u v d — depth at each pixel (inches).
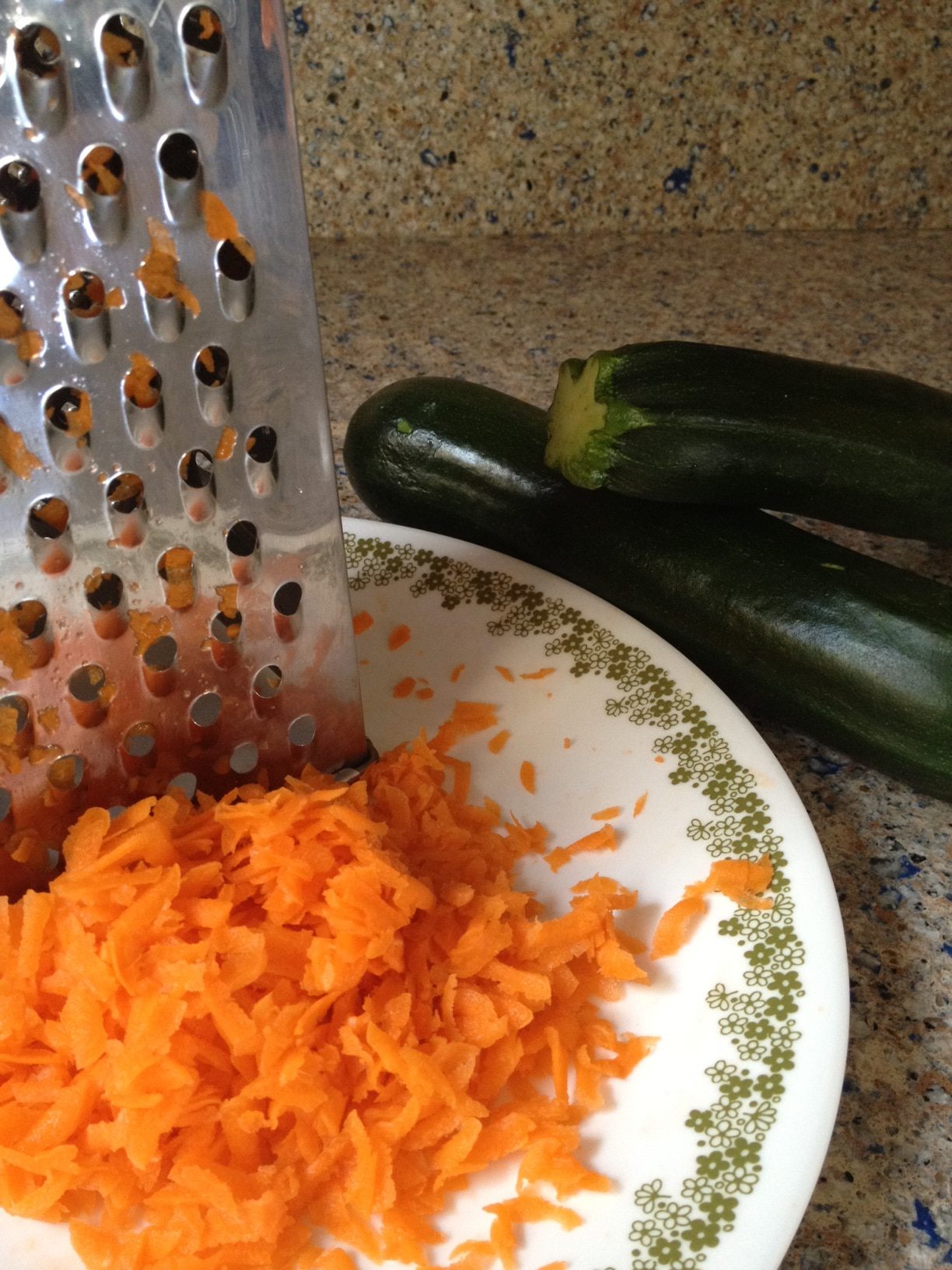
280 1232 8.1
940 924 10.6
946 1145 8.9
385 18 20.7
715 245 23.3
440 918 9.8
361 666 12.9
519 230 23.5
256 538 9.2
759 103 22.1
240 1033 8.5
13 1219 8.3
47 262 7.3
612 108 22.1
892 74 21.9
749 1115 8.3
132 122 7.1
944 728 11.0
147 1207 8.3
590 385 12.2
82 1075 8.5
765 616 11.9
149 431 8.2
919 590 11.6
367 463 14.5
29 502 8.1
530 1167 8.2
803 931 9.4
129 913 8.8
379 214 23.0
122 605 8.9
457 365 19.4
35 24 6.6
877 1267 8.2
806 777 12.3
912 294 21.5
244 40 7.3
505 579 13.3
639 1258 7.7
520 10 20.7
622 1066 8.9
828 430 12.1
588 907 9.8
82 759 9.5
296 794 9.9
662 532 12.7
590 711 12.0
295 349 8.6
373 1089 8.7
